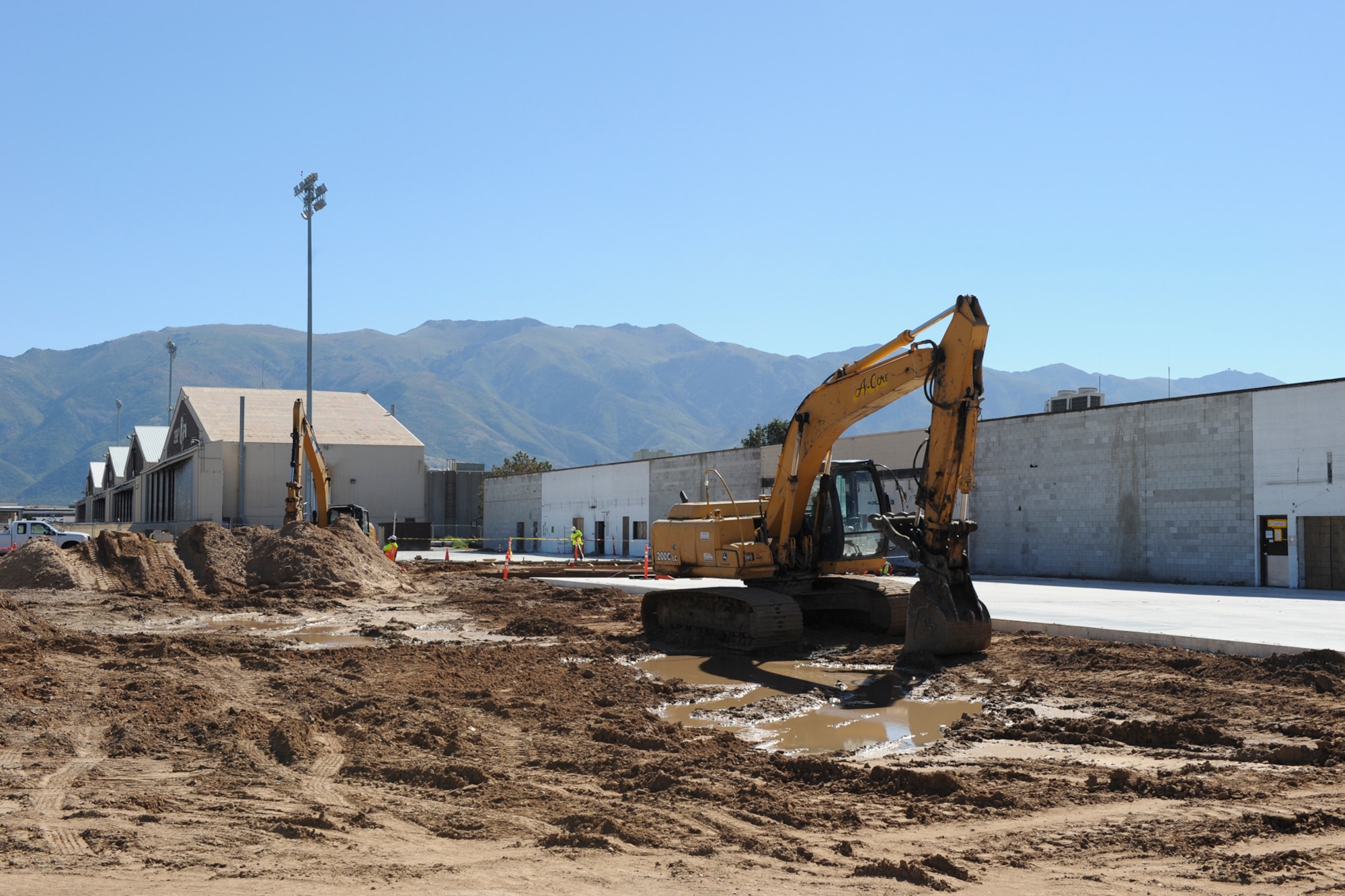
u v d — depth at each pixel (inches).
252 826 250.8
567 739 357.7
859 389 543.8
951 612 509.0
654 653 581.3
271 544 1018.1
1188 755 328.5
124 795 278.1
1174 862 225.3
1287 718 373.7
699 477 1908.2
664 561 680.4
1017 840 242.2
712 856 229.8
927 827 253.6
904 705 423.5
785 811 266.1
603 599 921.5
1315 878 213.6
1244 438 1086.4
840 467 621.0
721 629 603.8
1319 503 1013.8
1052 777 301.6
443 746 338.0
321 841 238.8
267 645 601.6
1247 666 461.4
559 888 206.5
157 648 526.9
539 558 2050.9
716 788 287.4
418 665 514.3
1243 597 918.4
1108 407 1226.0
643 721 384.5
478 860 225.3
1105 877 215.6
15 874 211.3
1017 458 1333.7
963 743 350.6
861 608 632.4
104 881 206.7
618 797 282.4
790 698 435.8
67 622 724.0
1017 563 1327.5
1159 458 1166.3
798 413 586.9
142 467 3924.7
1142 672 465.4
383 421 3090.6
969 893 206.1
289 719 376.5
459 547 2815.0
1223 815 258.1
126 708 390.6
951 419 486.6
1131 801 275.3
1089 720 379.2
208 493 2672.2
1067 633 616.1
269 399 3083.2
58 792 282.4
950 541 513.0
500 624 742.5
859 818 261.3
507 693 442.3
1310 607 795.4
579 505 2362.2
